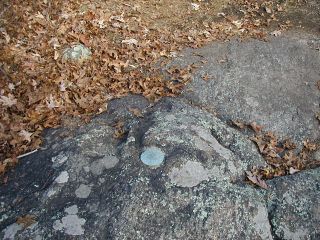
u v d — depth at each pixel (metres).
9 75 1.75
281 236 1.24
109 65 1.85
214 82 1.76
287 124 1.62
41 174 1.35
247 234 1.21
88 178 1.33
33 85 1.71
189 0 2.39
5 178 1.37
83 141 1.44
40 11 2.16
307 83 1.78
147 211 1.22
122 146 1.41
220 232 1.20
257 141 1.54
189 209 1.23
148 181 1.28
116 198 1.25
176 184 1.28
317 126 1.62
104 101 1.67
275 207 1.29
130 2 2.35
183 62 1.87
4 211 1.27
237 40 2.02
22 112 1.61
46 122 1.56
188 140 1.42
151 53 1.93
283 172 1.45
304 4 2.33
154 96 1.69
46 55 1.89
